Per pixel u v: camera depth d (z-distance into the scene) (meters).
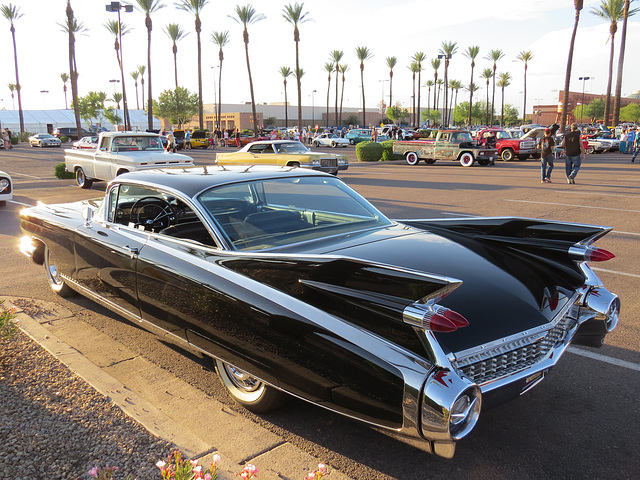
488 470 2.63
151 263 3.42
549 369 2.71
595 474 2.59
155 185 3.72
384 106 96.38
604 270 6.13
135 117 93.88
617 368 3.73
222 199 3.48
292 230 3.39
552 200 11.61
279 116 118.88
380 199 12.09
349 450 2.79
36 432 2.79
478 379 2.45
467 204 11.16
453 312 2.22
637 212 9.94
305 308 2.54
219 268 3.00
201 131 44.75
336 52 80.19
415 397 2.20
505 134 26.94
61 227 4.53
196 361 3.88
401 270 2.34
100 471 2.38
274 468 2.61
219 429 2.98
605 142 29.92
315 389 2.53
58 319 4.66
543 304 2.79
